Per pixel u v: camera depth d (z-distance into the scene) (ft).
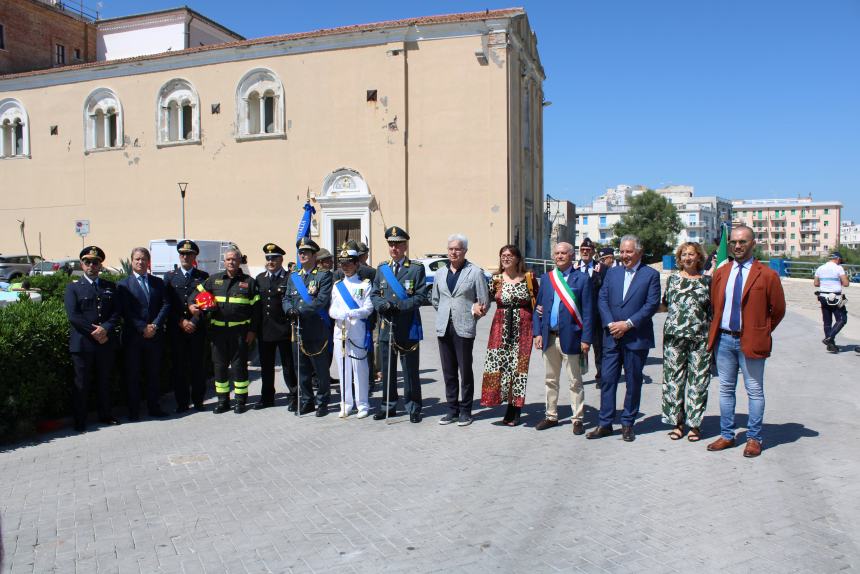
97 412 29.71
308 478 20.58
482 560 14.89
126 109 104.37
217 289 29.58
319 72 93.35
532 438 24.49
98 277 27.96
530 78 104.53
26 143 110.83
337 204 92.32
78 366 26.99
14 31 123.34
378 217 90.94
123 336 28.76
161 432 26.78
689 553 15.03
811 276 105.40
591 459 21.83
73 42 132.77
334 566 14.75
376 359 34.71
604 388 24.30
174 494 19.44
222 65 98.32
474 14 88.17
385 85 90.22
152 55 101.19
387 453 22.99
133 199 104.01
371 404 30.86
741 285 21.83
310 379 29.43
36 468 22.17
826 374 35.76
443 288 26.50
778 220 469.16
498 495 18.76
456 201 88.12
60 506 18.65
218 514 17.85
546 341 24.91
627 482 19.58
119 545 16.06
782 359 40.73
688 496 18.38
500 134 86.33
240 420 28.53
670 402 23.66
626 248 23.52
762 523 16.52
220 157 98.89
